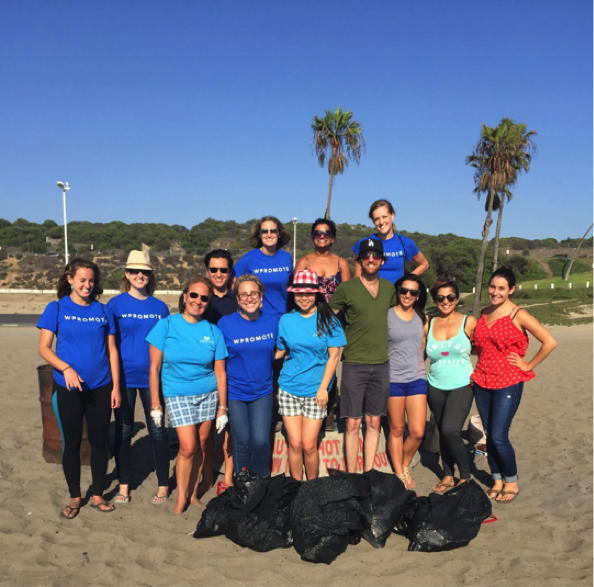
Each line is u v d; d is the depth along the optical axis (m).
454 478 5.16
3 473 5.38
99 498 4.55
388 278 5.64
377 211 5.61
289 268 5.34
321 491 3.91
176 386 4.33
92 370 4.28
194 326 4.36
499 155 27.78
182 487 4.46
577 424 7.09
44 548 3.81
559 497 4.72
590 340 16.38
